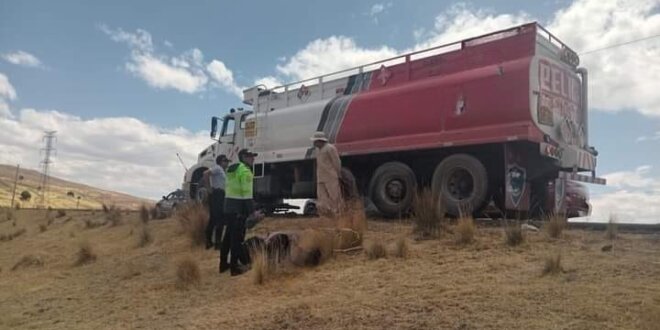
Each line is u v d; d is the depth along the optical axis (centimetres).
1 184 11012
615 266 562
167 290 754
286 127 1410
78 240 1448
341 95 1311
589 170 1116
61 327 639
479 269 612
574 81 1106
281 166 1456
